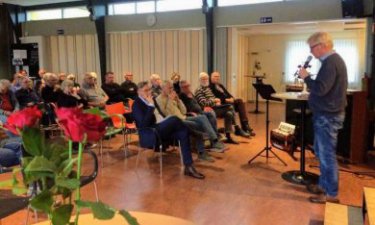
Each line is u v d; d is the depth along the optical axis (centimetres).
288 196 339
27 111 96
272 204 321
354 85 991
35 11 1023
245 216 296
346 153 451
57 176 87
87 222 139
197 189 360
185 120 462
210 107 533
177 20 843
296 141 423
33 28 1017
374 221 208
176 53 858
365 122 439
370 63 606
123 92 682
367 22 630
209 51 815
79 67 973
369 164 441
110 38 926
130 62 913
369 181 379
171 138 409
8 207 209
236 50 824
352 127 438
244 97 1123
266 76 1120
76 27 959
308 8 710
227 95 604
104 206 83
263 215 298
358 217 249
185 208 313
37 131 96
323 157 309
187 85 530
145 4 880
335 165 306
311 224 281
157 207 316
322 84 293
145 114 404
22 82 583
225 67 814
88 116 90
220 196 341
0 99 507
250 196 340
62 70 998
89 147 434
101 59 928
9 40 1005
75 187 85
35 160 88
